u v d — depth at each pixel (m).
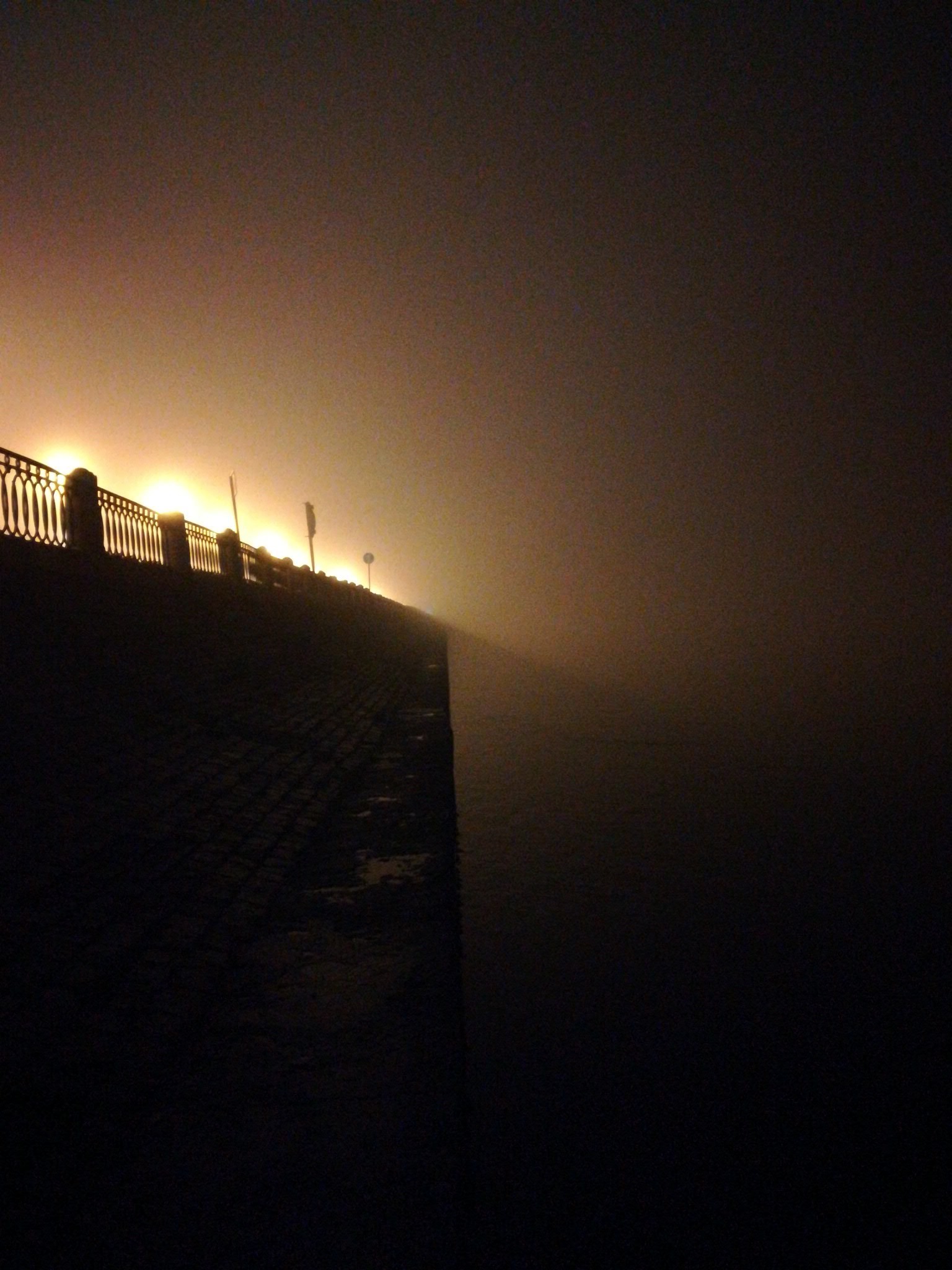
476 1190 5.22
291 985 5.27
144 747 7.59
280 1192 3.35
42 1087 3.57
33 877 4.86
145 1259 2.96
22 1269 2.78
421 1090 4.08
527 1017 7.76
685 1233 4.95
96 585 8.95
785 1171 5.52
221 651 11.99
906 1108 6.34
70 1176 3.24
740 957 9.42
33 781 5.72
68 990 4.22
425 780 11.56
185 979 4.96
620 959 9.33
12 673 6.54
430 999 5.05
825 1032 7.49
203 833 6.93
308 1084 4.14
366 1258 3.00
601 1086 6.53
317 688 15.84
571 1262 4.77
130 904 5.32
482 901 11.41
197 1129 3.77
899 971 9.06
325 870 7.63
